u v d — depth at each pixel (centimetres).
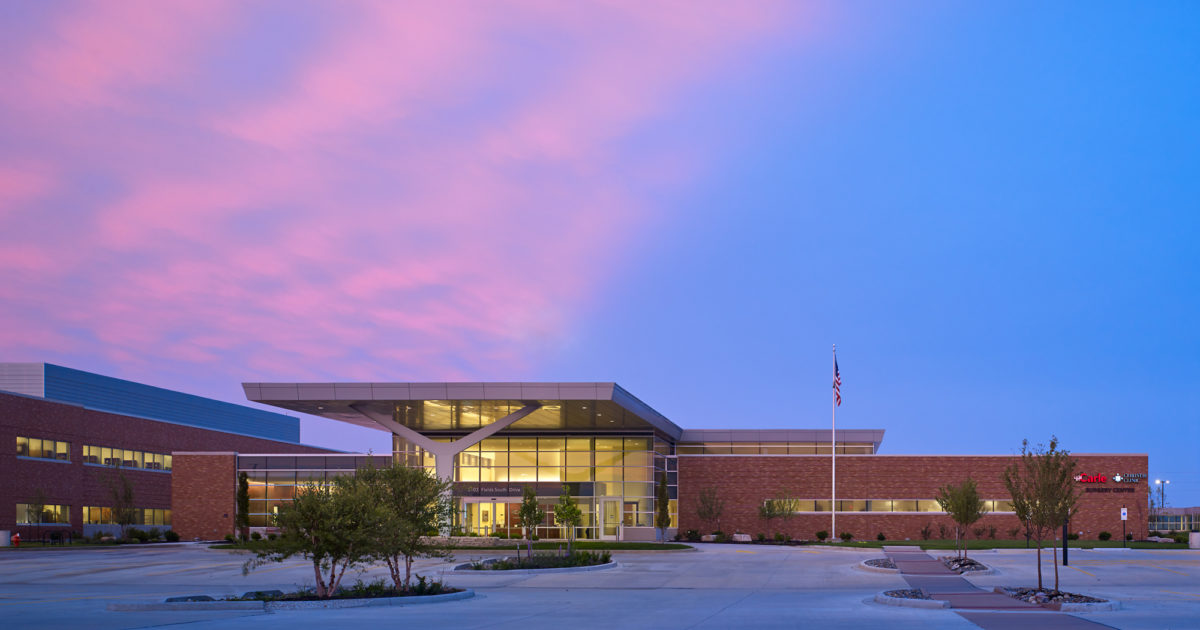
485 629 1953
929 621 2106
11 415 7494
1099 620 2134
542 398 5634
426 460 7044
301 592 2758
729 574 3853
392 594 2695
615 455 6869
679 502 7519
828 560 4747
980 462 7325
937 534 7294
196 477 7556
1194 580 3444
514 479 6894
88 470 8406
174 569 4094
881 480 7394
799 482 7444
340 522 2641
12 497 7438
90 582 3466
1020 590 2777
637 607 2495
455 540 5731
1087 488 7231
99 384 10388
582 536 6744
